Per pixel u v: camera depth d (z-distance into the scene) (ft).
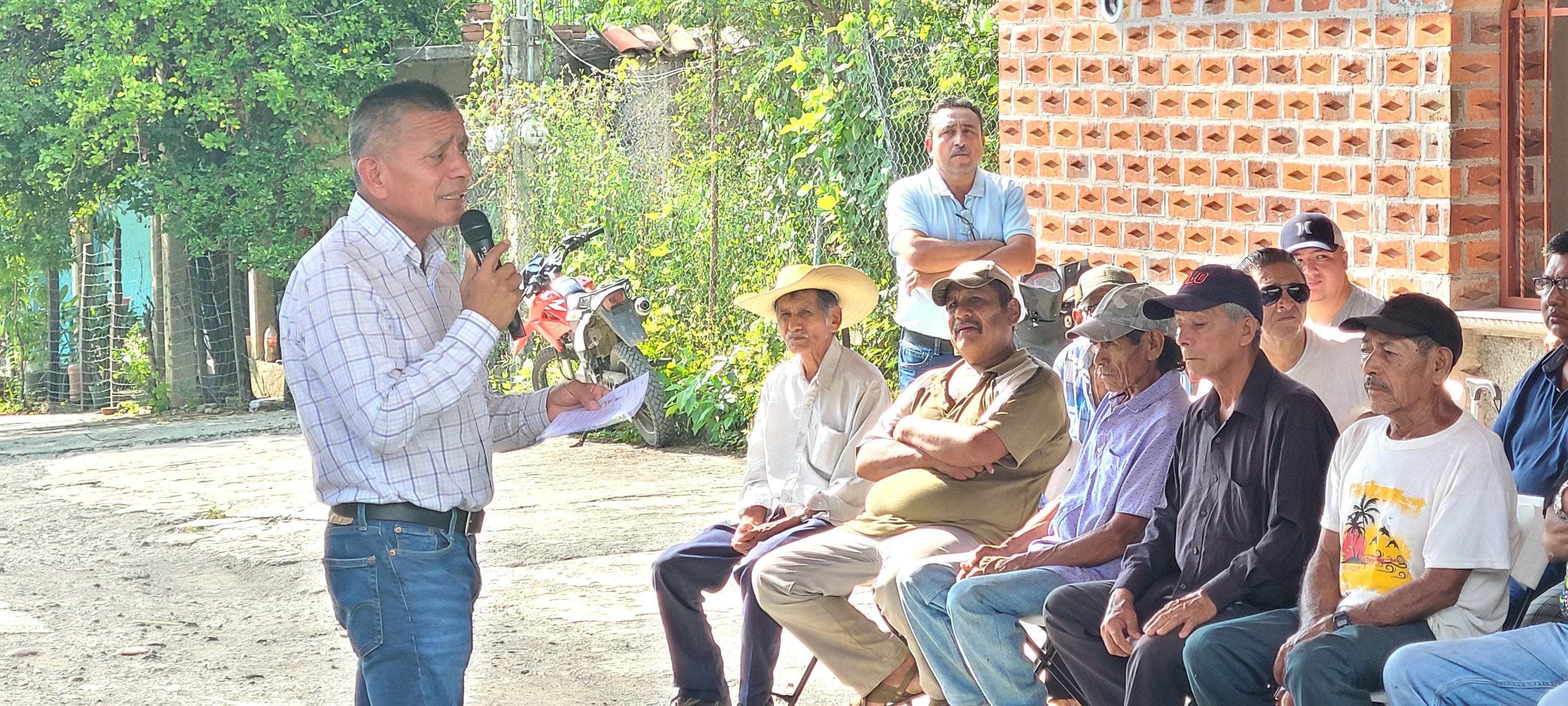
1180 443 14.56
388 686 12.28
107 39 52.90
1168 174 23.08
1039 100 24.98
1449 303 19.58
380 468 12.26
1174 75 22.82
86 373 61.21
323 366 12.05
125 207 63.72
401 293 12.54
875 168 32.60
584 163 42.91
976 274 16.39
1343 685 12.23
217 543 27.37
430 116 12.41
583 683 18.83
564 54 52.03
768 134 35.53
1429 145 19.69
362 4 55.26
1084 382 17.65
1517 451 15.35
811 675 18.61
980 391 16.65
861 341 32.83
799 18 38.96
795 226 35.04
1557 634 11.97
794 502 17.88
